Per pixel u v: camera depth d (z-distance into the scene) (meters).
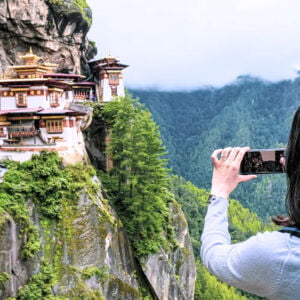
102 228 40.47
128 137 47.41
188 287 52.66
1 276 33.66
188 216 93.50
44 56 58.78
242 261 3.77
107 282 40.00
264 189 143.88
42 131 43.06
